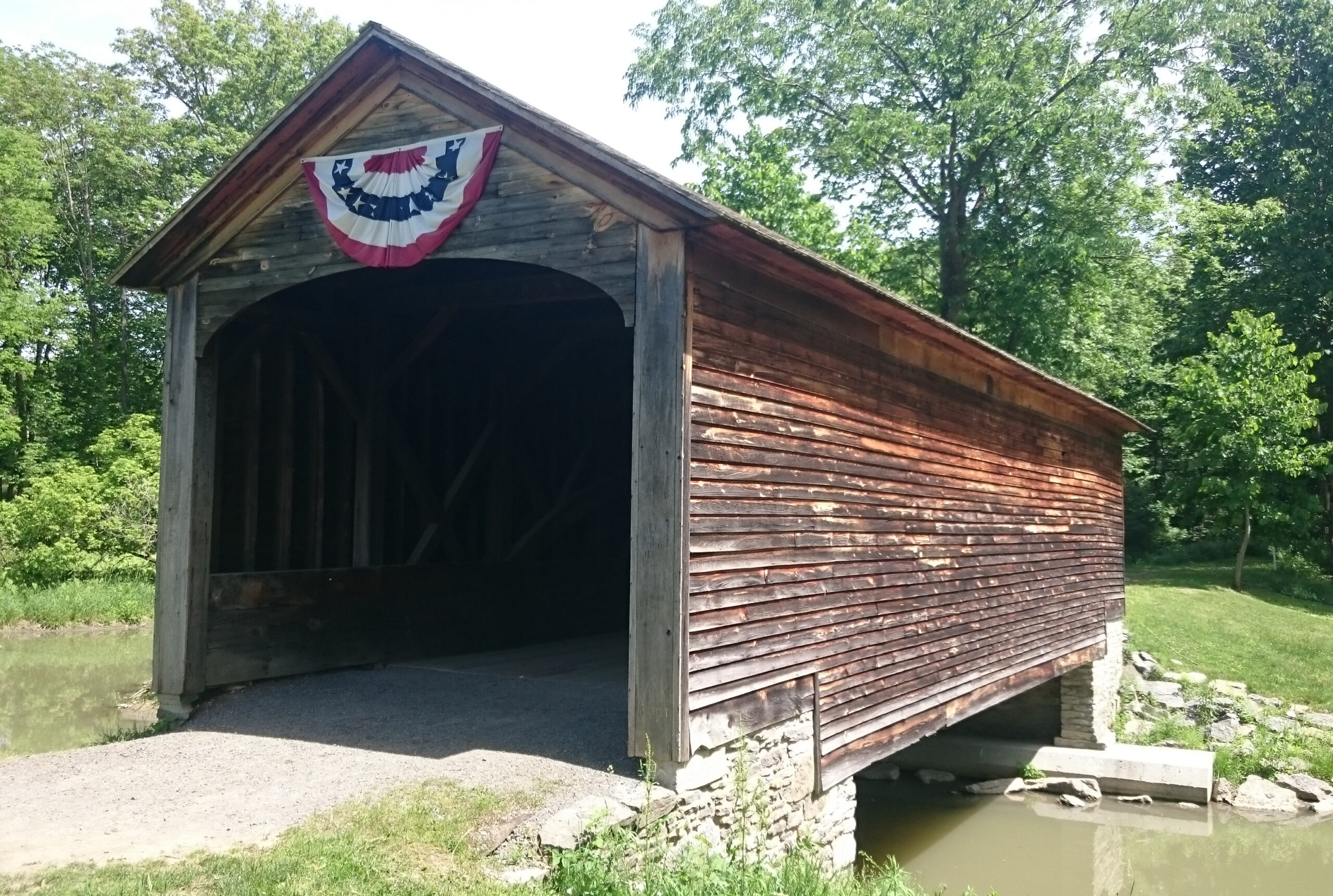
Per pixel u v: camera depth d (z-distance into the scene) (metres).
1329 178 29.80
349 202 8.12
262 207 8.62
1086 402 14.66
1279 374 24.81
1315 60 30.94
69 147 35.34
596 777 6.62
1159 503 33.16
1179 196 28.97
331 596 10.18
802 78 29.27
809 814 8.03
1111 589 17.41
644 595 6.80
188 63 36.06
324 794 6.27
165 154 35.91
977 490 11.85
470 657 11.55
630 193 7.09
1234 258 31.33
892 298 8.55
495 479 12.66
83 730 12.61
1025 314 26.86
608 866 5.65
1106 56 27.03
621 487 14.77
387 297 10.79
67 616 23.75
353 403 10.48
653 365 6.91
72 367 34.47
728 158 35.12
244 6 37.66
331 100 8.12
